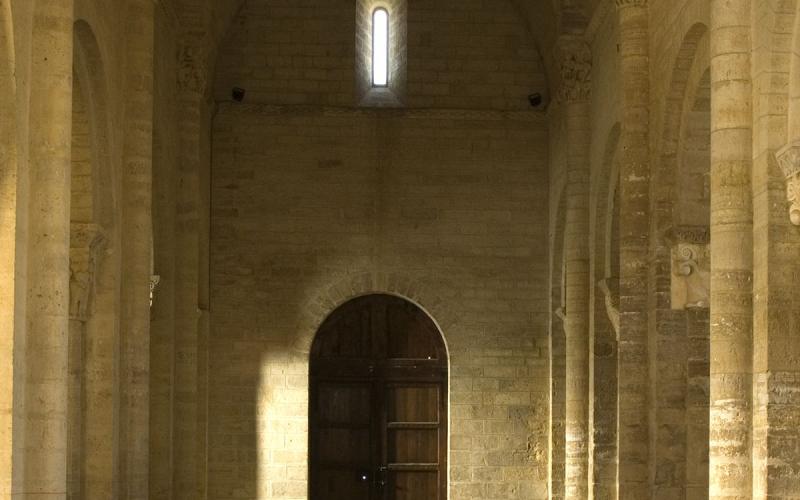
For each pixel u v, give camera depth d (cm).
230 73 3416
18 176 1733
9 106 1725
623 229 2366
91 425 2261
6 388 1691
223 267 3362
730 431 1748
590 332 2900
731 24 1784
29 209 1778
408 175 3412
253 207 3381
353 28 3447
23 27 1764
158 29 2778
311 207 3394
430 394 3469
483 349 3384
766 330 1702
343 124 3416
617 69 2647
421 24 3456
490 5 3466
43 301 1773
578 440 2934
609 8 2703
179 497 2959
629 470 2330
